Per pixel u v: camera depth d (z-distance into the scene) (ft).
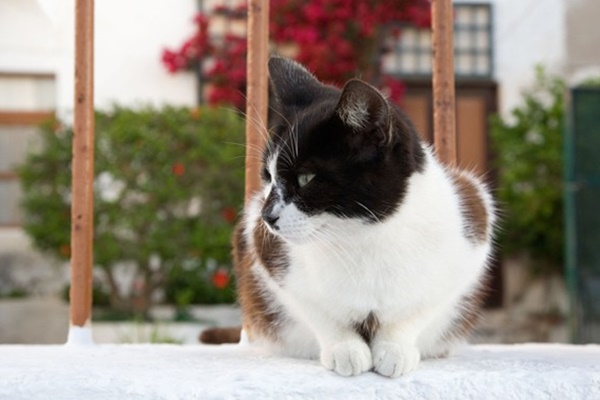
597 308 18.17
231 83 23.80
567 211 18.60
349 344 6.45
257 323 8.16
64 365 6.46
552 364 6.58
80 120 8.64
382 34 24.68
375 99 6.35
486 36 25.02
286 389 5.77
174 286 21.44
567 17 24.47
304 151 6.70
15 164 23.39
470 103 25.36
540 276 24.34
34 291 25.03
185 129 20.54
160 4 24.20
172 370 6.23
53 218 20.42
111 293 21.30
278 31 24.23
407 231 6.65
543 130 23.09
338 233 6.74
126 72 24.09
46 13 24.50
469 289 7.61
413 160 6.78
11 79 25.16
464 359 7.22
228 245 20.25
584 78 24.47
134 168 20.27
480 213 7.41
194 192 20.36
